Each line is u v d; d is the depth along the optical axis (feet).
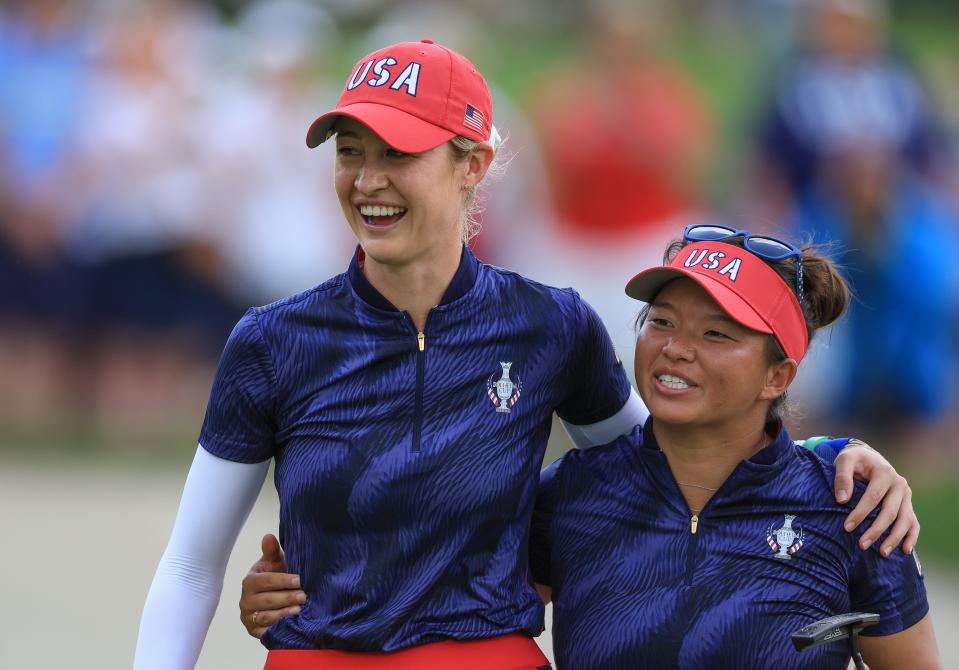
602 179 130.82
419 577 39.55
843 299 42.83
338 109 40.22
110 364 140.05
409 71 40.04
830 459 42.80
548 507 43.01
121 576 98.99
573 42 189.67
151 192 134.82
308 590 40.50
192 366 140.67
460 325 40.83
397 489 39.52
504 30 208.54
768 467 40.81
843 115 126.00
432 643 39.50
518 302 41.73
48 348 139.03
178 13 139.44
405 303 40.73
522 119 134.92
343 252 139.64
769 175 128.98
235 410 40.93
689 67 182.50
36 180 133.90
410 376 40.22
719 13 199.82
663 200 132.46
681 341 40.78
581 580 41.68
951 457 127.34
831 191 126.11
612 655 40.47
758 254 41.11
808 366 128.36
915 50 194.70
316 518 40.04
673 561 40.83
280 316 40.86
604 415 44.57
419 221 39.88
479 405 40.63
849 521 40.55
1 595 93.66
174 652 41.73
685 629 39.96
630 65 133.08
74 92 133.18
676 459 41.73
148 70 134.31
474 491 39.86
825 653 40.22
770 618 39.96
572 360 42.50
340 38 195.31
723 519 40.91
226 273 138.10
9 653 82.64
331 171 138.82
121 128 133.80
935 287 127.85
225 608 93.76
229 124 135.95
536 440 41.52
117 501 117.29
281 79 137.80
